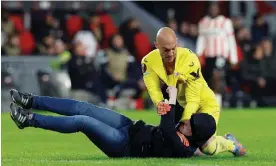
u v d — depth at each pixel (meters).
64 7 35.53
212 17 31.77
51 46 34.16
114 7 36.59
